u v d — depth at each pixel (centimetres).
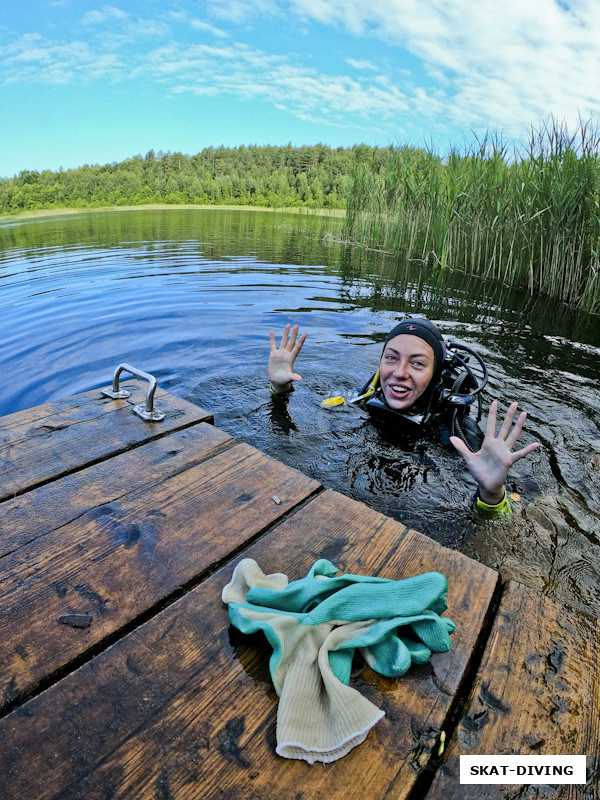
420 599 130
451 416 305
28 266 861
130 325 518
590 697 121
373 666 122
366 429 312
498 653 131
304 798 96
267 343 472
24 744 101
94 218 2273
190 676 118
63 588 139
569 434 331
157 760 100
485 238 888
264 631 121
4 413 332
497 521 237
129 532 162
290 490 189
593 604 194
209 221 2017
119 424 229
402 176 1055
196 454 209
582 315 661
